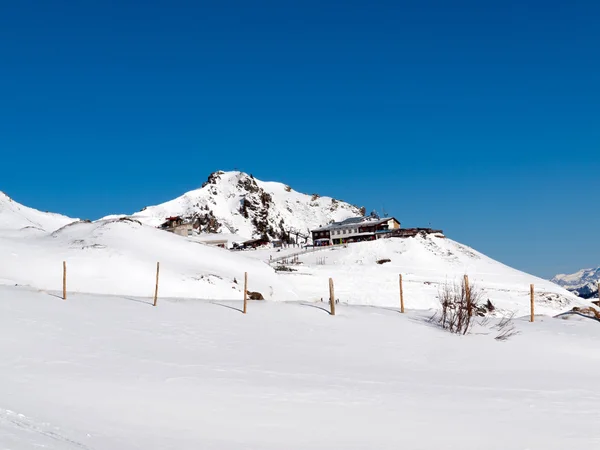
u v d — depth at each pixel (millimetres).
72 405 13383
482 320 33281
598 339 29484
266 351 23922
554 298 80688
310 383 18484
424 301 72188
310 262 115562
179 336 25734
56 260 49438
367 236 148875
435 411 16156
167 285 48094
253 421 13711
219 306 34500
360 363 22953
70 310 29375
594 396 19281
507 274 108188
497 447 13188
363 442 12758
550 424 15547
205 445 11234
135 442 10680
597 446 13680
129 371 18125
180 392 15867
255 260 67312
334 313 33000
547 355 26375
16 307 28516
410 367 22875
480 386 20031
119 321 27953
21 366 17406
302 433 13062
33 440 9078
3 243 52219
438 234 144125
